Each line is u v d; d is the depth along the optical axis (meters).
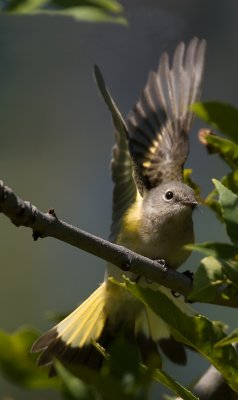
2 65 18.58
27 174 19.23
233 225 6.10
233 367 6.31
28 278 18.20
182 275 7.87
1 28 17.95
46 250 18.50
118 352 4.88
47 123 19.36
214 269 6.52
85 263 18.56
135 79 19.38
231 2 19.67
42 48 18.39
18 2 6.50
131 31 18.77
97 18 6.54
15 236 18.50
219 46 19.97
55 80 19.06
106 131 19.97
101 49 18.86
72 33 18.34
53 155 19.45
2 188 6.19
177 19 19.16
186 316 6.23
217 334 6.30
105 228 19.25
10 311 17.89
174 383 5.92
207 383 7.75
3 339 5.28
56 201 19.23
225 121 7.13
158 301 6.15
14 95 19.00
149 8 18.81
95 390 4.80
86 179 19.67
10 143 19.23
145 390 4.86
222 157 8.48
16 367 5.14
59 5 6.54
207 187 18.83
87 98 19.44
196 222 16.88
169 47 19.16
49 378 5.11
